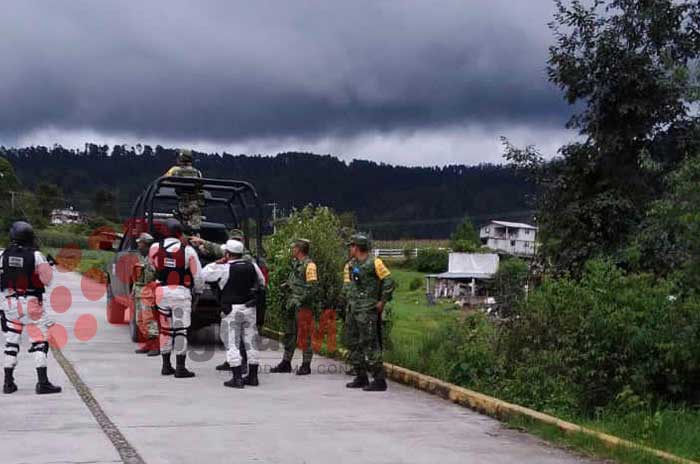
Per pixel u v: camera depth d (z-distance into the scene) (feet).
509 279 34.01
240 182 42.34
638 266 33.17
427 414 26.32
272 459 19.95
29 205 270.87
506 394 27.32
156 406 26.17
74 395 27.66
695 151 38.93
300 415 25.49
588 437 22.25
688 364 25.22
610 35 40.98
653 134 40.73
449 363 31.12
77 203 297.94
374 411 26.58
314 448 21.20
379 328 30.83
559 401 25.89
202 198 43.52
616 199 40.19
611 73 40.86
